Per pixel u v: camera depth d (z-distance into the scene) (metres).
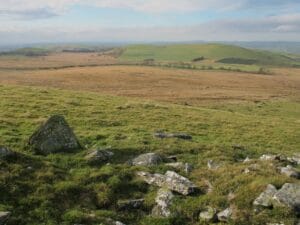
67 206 17.09
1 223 14.74
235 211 16.67
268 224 15.71
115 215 16.89
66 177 19.56
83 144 27.56
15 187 17.34
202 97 108.12
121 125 37.69
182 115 49.44
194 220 16.81
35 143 23.70
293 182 18.52
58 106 43.81
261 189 17.61
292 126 54.78
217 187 19.03
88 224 15.75
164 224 16.42
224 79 188.12
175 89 131.75
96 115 41.44
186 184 19.09
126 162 22.98
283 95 129.62
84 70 198.75
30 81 142.25
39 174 18.92
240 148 30.38
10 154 20.03
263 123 53.34
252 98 110.38
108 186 19.08
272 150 33.28
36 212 16.06
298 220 15.77
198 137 36.84
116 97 62.31
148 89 127.62
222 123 48.16
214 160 24.34
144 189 19.50
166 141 28.70
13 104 41.56
